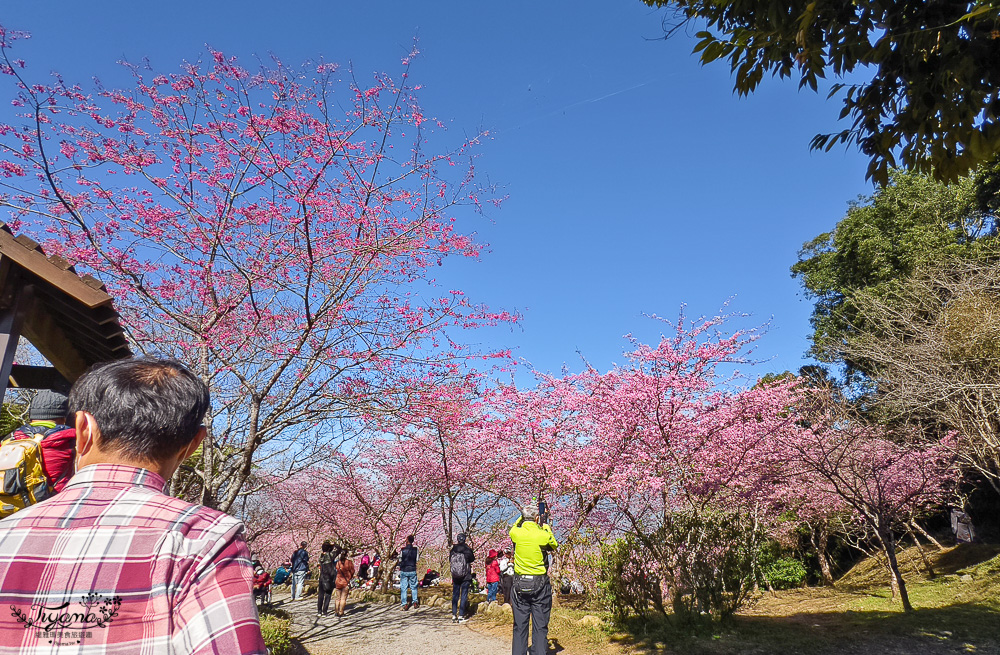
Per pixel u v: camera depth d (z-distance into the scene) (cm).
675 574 814
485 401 1045
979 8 301
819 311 2159
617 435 998
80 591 92
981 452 1042
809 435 1024
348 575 1169
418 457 1302
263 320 791
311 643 902
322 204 740
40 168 658
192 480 916
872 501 948
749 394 991
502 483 1281
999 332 1010
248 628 95
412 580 1214
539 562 667
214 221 755
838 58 392
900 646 665
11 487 242
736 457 995
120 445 111
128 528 99
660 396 932
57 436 263
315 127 729
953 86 362
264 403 862
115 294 730
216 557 102
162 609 94
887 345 1209
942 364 1049
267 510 1698
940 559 1358
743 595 838
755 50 423
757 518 1090
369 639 917
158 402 114
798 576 1416
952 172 388
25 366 433
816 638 717
